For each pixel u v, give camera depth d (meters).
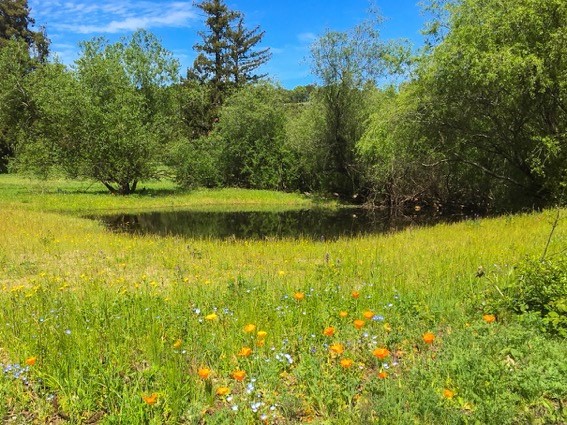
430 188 27.27
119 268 9.49
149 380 3.76
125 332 4.78
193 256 10.74
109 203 28.44
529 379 3.42
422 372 3.70
